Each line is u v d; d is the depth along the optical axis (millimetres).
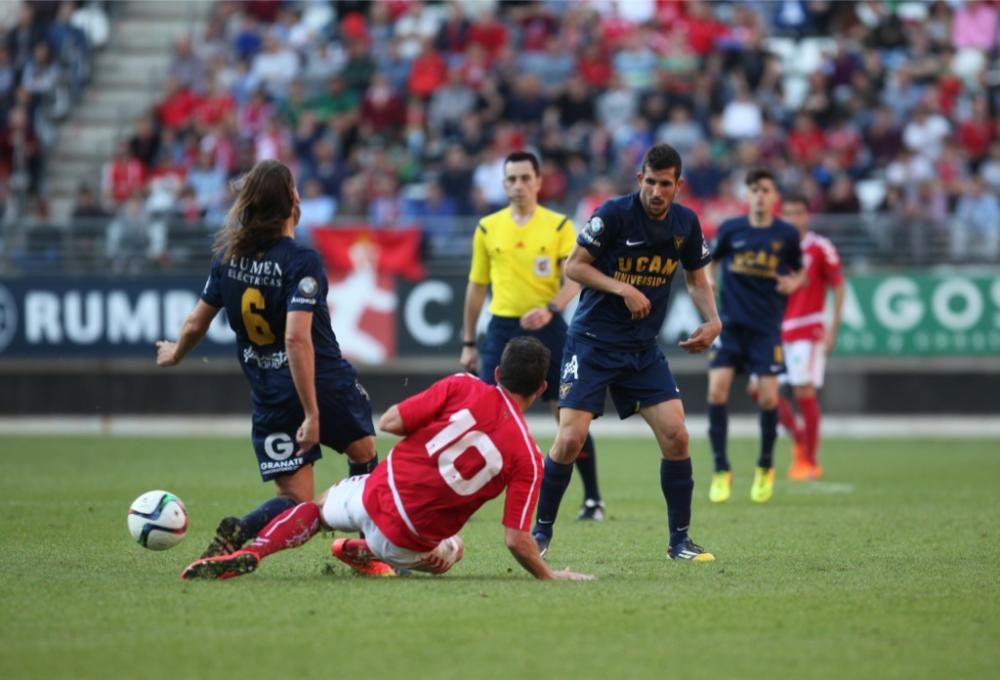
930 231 74562
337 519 24641
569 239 37562
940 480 48438
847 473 51156
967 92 92125
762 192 42281
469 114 84312
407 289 73562
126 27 102250
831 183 81312
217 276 25438
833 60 90688
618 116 87875
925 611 22406
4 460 54281
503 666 18422
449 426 23859
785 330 49156
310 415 24453
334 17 98938
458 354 73438
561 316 37094
